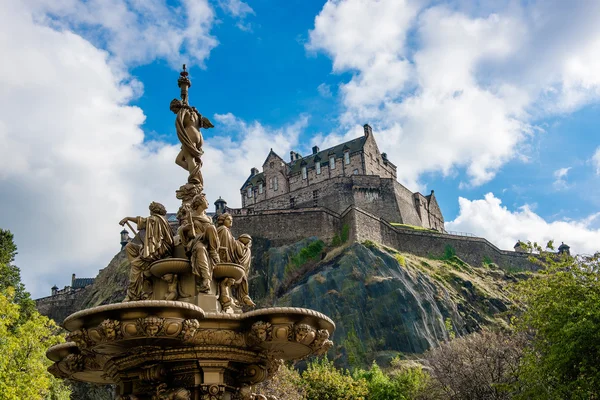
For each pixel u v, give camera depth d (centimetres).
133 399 892
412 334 6862
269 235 9006
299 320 852
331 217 9038
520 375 2548
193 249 935
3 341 2234
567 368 2205
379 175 11219
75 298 9069
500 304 8325
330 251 8681
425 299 7525
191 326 800
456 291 8412
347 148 11206
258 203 11231
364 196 10244
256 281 8425
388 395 4625
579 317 2184
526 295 2698
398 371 5553
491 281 9206
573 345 2097
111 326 782
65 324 832
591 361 2128
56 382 3069
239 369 911
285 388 3378
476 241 9975
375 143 11525
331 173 11194
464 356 3641
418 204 11275
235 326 861
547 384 2409
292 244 8850
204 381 853
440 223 12238
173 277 925
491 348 3500
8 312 2358
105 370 955
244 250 1007
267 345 880
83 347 838
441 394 3744
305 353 947
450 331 7238
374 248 8125
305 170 11512
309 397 4172
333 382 4303
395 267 7869
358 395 4325
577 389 2161
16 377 2214
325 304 7344
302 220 9062
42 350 2353
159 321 780
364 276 7650
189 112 1098
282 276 8394
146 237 945
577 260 2455
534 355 2475
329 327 909
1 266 4206
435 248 9550
